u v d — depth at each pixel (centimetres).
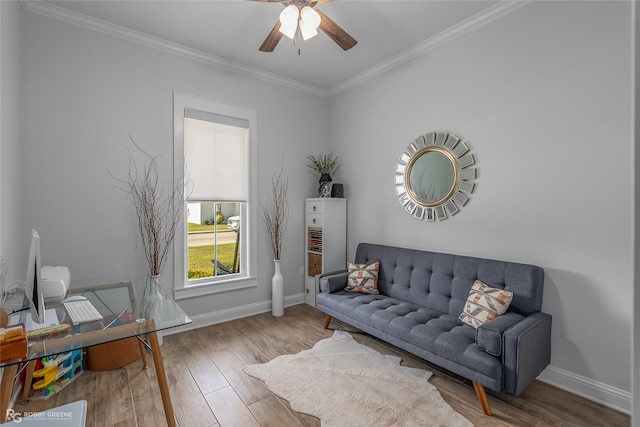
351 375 223
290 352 261
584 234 203
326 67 349
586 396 201
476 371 183
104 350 231
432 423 173
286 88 383
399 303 275
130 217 279
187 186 311
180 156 305
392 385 211
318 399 196
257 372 228
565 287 211
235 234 356
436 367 237
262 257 364
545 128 220
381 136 346
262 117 362
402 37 287
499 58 245
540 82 222
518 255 235
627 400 186
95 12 249
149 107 288
